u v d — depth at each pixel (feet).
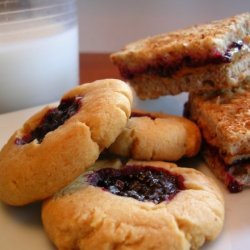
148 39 0.87
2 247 0.50
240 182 0.60
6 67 0.79
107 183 0.56
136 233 0.46
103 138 0.53
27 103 0.84
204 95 0.73
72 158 0.51
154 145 0.61
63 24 0.84
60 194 0.52
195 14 1.14
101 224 0.47
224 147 0.61
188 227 0.47
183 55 0.72
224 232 0.52
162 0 1.13
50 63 0.83
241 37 0.76
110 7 1.15
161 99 0.83
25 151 0.54
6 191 0.53
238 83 0.73
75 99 0.61
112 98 0.56
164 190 0.54
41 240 0.51
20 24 0.78
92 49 1.20
